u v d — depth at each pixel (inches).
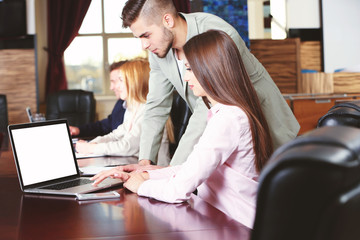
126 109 128.0
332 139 14.6
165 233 42.2
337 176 13.7
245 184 53.8
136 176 63.6
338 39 292.7
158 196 56.0
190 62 58.7
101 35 299.9
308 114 235.6
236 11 291.3
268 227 14.7
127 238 40.7
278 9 302.2
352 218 14.6
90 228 44.3
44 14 292.4
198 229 43.5
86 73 301.4
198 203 55.0
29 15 278.1
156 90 90.9
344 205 13.9
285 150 15.2
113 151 108.0
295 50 279.1
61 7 284.8
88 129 154.3
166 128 111.2
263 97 78.6
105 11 299.3
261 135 56.8
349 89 284.7
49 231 43.7
